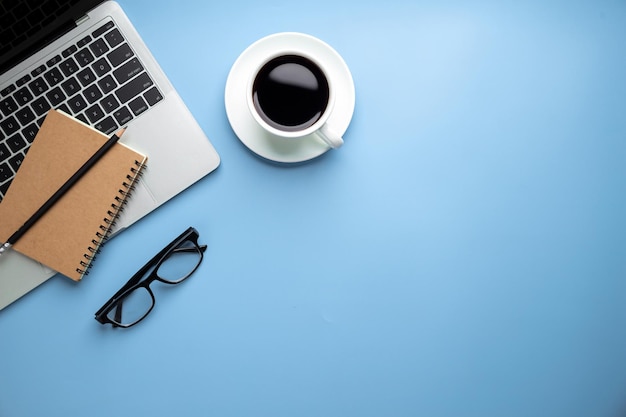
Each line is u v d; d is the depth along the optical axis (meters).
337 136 0.60
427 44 0.70
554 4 0.71
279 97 0.62
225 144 0.68
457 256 0.72
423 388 0.72
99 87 0.65
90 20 0.64
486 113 0.71
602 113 0.72
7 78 0.64
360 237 0.71
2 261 0.66
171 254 0.67
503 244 0.72
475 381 0.73
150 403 0.70
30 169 0.64
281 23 0.69
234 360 0.70
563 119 0.72
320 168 0.69
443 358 0.72
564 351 0.73
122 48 0.65
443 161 0.71
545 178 0.72
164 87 0.65
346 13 0.69
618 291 0.73
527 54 0.71
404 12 0.70
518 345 0.73
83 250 0.65
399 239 0.71
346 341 0.71
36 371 0.69
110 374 0.70
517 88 0.71
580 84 0.72
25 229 0.64
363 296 0.71
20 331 0.69
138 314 0.70
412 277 0.71
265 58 0.60
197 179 0.66
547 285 0.73
